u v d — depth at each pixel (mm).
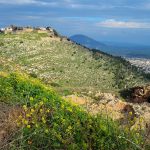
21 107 13664
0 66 47438
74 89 44500
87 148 10719
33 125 12016
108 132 10742
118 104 22406
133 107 21094
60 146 10906
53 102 15000
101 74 199250
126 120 11430
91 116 12703
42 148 10805
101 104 21672
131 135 10109
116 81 189875
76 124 11750
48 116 12984
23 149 10211
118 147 10125
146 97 45625
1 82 17422
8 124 11539
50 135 11195
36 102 14609
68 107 13773
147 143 9961
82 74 195375
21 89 16828
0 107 13562
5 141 10188
